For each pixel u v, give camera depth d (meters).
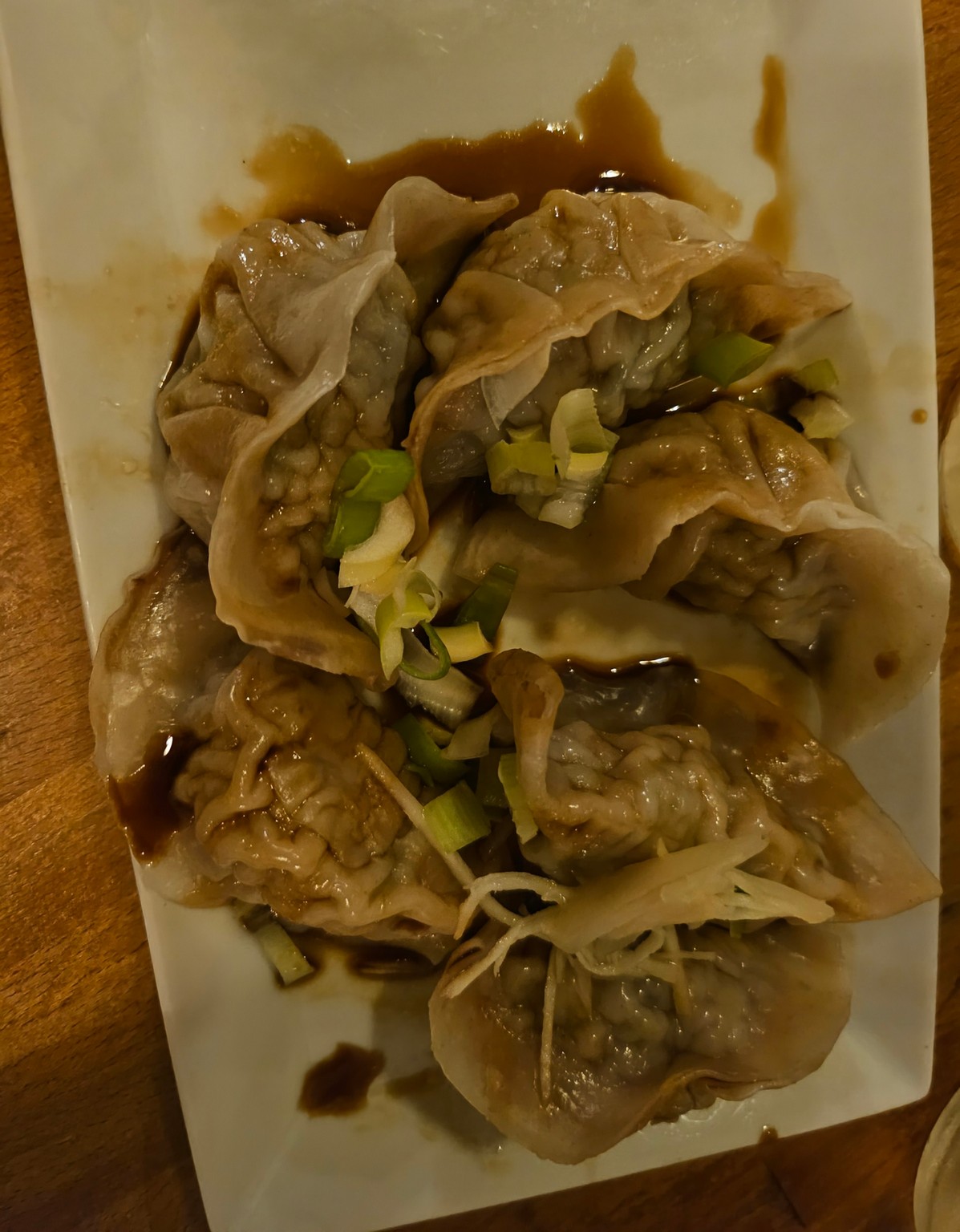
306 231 0.23
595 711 0.25
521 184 0.25
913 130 0.23
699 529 0.24
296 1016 0.25
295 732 0.23
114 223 0.23
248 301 0.22
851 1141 0.28
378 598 0.24
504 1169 0.25
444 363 0.23
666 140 0.25
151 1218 0.26
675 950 0.24
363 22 0.23
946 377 0.26
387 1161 0.25
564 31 0.24
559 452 0.23
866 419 0.25
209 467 0.22
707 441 0.24
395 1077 0.25
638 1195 0.27
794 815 0.25
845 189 0.24
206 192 0.24
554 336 0.22
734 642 0.26
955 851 0.28
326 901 0.23
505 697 0.24
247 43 0.23
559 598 0.26
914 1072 0.26
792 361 0.25
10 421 0.24
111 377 0.23
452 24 0.23
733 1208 0.28
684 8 0.24
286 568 0.22
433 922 0.23
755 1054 0.24
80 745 0.25
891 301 0.24
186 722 0.24
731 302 0.24
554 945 0.24
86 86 0.22
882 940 0.26
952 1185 0.28
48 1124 0.25
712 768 0.24
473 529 0.25
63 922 0.25
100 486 0.23
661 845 0.23
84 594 0.23
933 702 0.25
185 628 0.24
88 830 0.25
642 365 0.24
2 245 0.23
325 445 0.22
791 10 0.24
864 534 0.23
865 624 0.25
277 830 0.22
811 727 0.27
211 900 0.24
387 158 0.24
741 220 0.25
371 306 0.22
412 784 0.24
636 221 0.23
